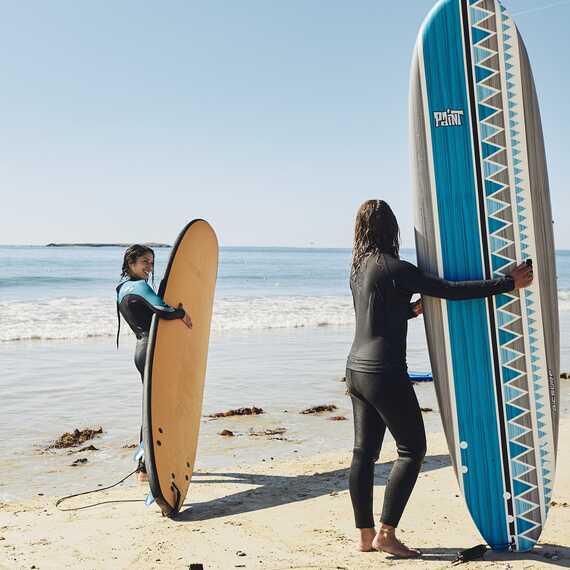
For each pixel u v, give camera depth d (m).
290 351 12.50
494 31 3.56
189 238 4.79
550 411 3.52
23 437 6.39
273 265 72.56
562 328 16.11
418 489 4.63
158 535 3.86
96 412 7.46
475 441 3.55
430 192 3.60
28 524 4.09
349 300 24.09
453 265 3.56
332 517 4.12
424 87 3.62
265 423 6.94
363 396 3.39
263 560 3.45
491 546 3.53
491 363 3.54
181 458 4.41
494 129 3.55
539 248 3.54
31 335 14.35
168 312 4.32
